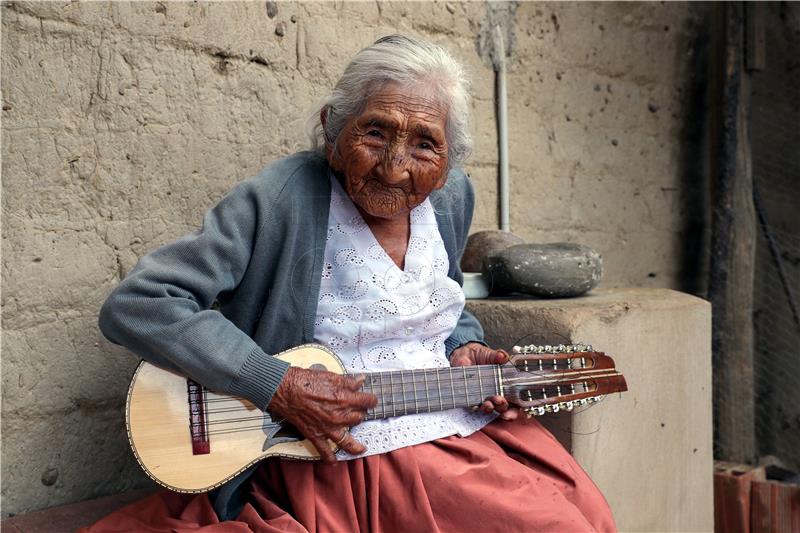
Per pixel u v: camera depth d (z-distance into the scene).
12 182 1.80
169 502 1.62
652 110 3.96
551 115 3.39
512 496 1.55
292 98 2.40
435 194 1.86
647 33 3.89
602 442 2.13
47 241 1.86
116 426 2.01
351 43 2.57
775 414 4.20
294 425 1.52
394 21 2.72
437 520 1.54
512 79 3.19
